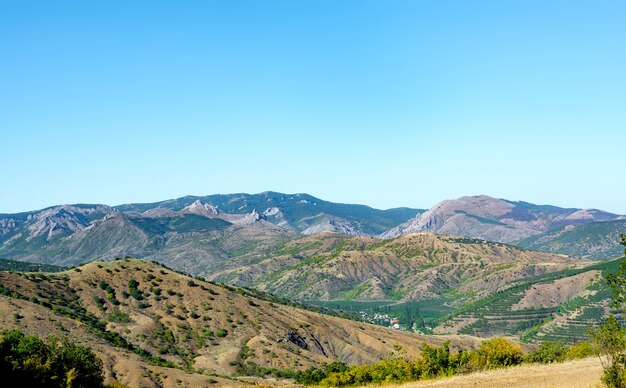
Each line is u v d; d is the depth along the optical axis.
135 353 154.00
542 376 51.06
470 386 50.16
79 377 68.69
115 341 160.75
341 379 91.19
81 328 157.50
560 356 77.62
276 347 186.75
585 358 64.75
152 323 188.75
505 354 72.62
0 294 164.50
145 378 125.62
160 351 169.50
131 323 186.88
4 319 142.75
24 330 138.62
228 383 134.75
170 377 131.00
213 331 194.38
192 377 134.12
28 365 63.25
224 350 181.25
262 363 175.25
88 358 73.50
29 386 62.25
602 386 38.12
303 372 168.75
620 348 36.53
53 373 65.81
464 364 72.00
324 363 188.38
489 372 60.78
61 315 166.12
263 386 101.06
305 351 196.12
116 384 85.12
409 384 60.19
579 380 45.41
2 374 60.00
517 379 51.03
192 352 177.50
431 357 73.94
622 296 37.16
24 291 180.88
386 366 85.75
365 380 89.50
